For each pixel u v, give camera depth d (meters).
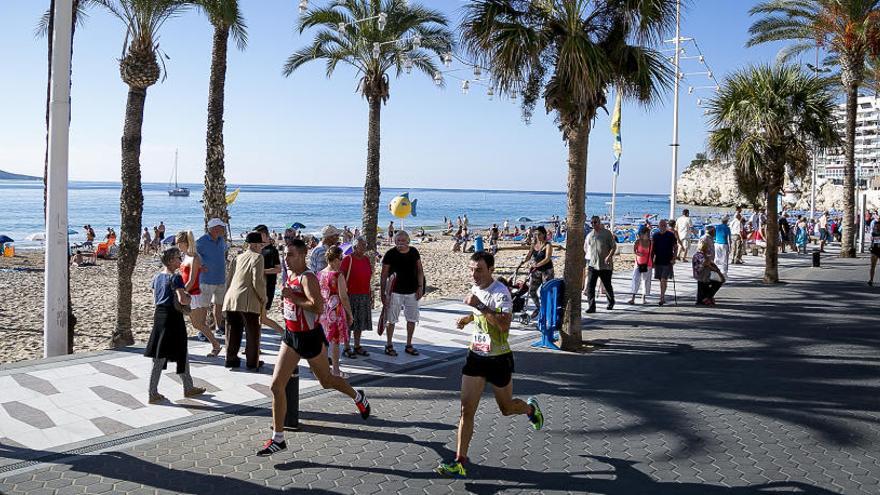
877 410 6.62
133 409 6.45
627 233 37.22
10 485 4.69
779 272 19.75
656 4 8.51
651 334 10.52
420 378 7.79
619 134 23.34
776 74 15.25
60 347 9.10
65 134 9.04
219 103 12.39
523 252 32.19
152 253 34.31
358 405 6.03
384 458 5.28
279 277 20.12
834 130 15.49
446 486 4.75
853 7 21.91
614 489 4.72
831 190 95.94
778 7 22.77
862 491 4.71
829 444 5.68
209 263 8.83
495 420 6.27
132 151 11.03
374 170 17.08
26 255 32.31
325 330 7.52
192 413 6.36
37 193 147.25
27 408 6.44
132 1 10.70
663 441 5.72
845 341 10.00
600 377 7.90
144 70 10.92
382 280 8.80
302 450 5.44
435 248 37.62
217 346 8.70
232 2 11.48
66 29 8.95
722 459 5.32
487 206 131.12
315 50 17.25
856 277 18.39
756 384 7.59
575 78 8.25
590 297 12.52
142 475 4.90
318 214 82.69
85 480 4.80
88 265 28.03
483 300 5.09
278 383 5.39
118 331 11.09
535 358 8.89
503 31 8.48
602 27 9.19
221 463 5.14
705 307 13.21
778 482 4.86
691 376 7.95
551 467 5.12
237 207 101.00
